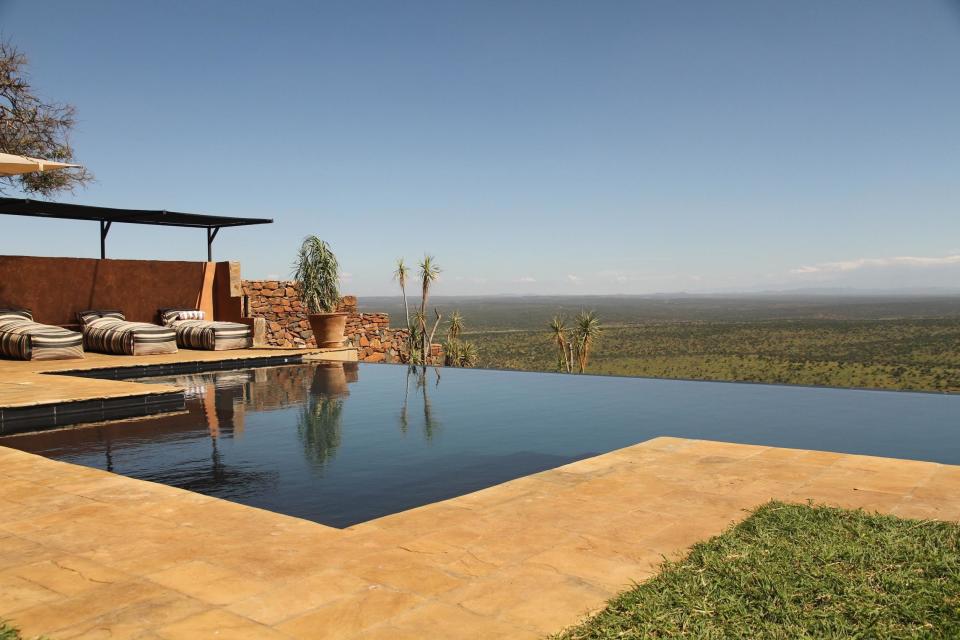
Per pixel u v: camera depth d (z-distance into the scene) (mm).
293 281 15281
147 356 10086
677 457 3922
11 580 2104
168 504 2990
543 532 2578
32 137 15477
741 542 2379
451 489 3562
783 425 5691
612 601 1922
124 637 1714
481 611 1881
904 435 5215
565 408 6652
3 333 9344
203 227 12805
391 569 2203
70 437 4992
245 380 8867
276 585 2068
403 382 8945
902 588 1982
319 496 3424
